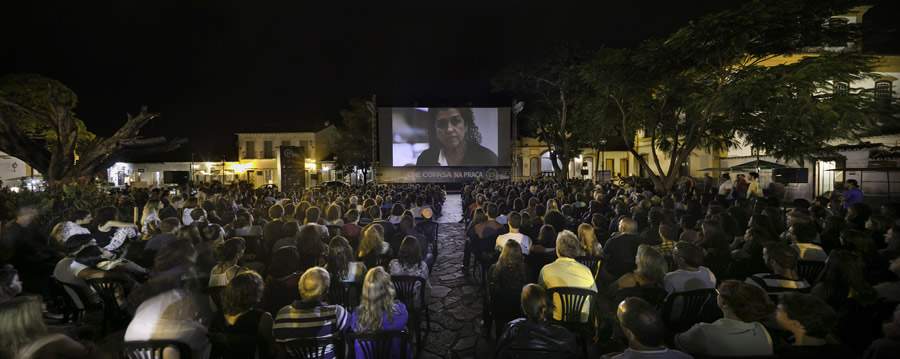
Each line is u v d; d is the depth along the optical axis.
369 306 3.00
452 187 33.34
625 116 14.27
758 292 2.46
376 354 3.00
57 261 5.15
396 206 8.22
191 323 2.75
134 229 6.53
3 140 11.38
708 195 12.19
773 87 10.05
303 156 19.02
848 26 10.98
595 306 3.76
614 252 4.70
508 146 29.30
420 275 4.32
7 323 2.04
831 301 3.19
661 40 12.88
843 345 2.24
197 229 5.27
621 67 13.27
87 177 11.55
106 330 4.47
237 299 2.79
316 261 4.43
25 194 7.88
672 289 3.54
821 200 8.27
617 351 3.72
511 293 3.96
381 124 29.11
